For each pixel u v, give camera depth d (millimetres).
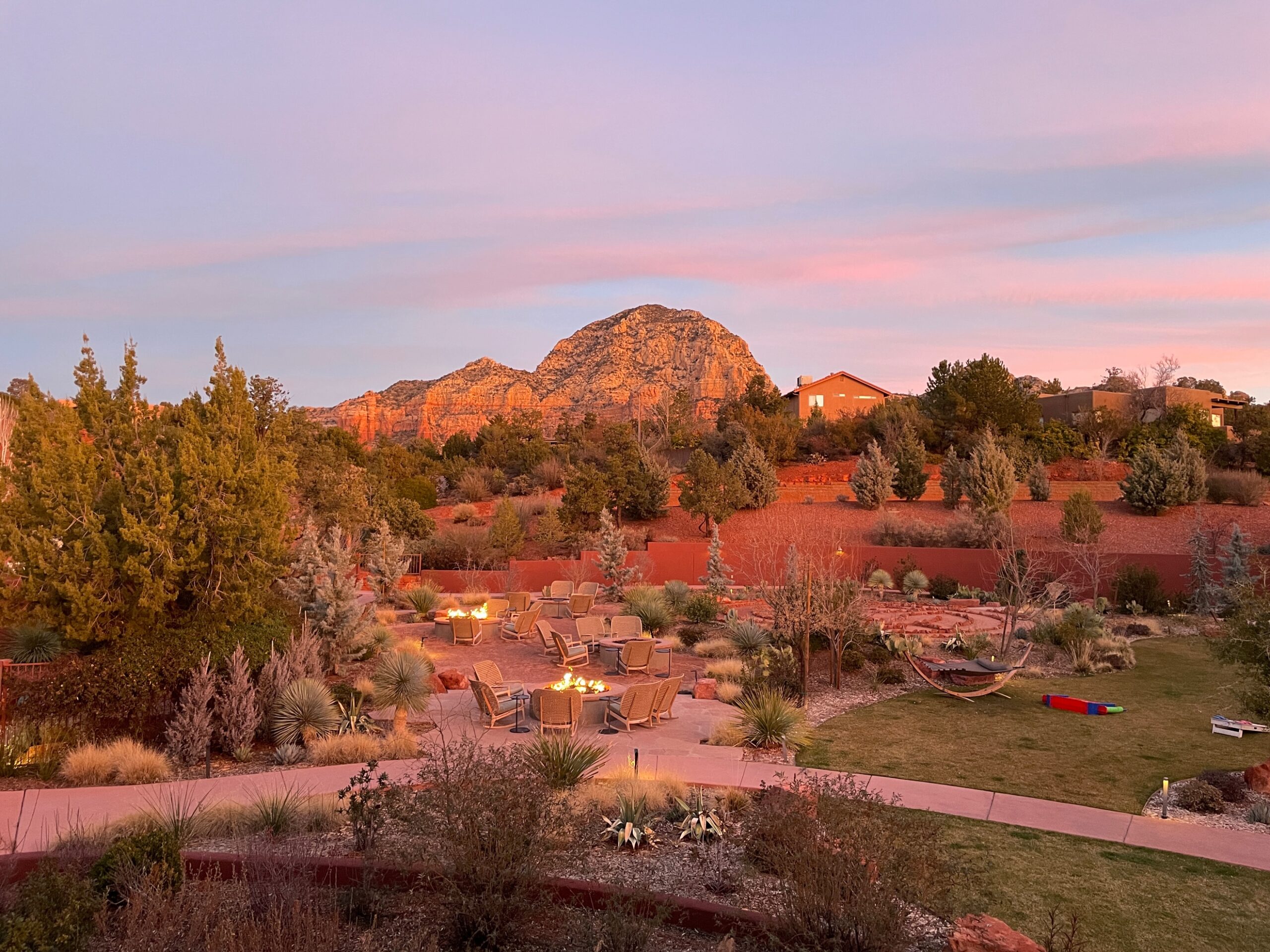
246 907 5414
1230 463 44594
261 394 28391
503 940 5355
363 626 15547
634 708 12250
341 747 10484
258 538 12695
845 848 5621
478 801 5871
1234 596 13461
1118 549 32281
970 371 50969
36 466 11695
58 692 10469
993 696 15250
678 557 33406
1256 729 12430
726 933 5680
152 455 12492
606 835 7461
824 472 48156
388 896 5992
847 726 13008
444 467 63938
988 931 5148
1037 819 8641
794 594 16078
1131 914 6352
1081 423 51062
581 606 23672
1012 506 38875
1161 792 9758
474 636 19547
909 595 28656
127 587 11797
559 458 58656
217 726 10750
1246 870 7309
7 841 7125
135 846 5809
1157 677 16906
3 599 11312
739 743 11562
